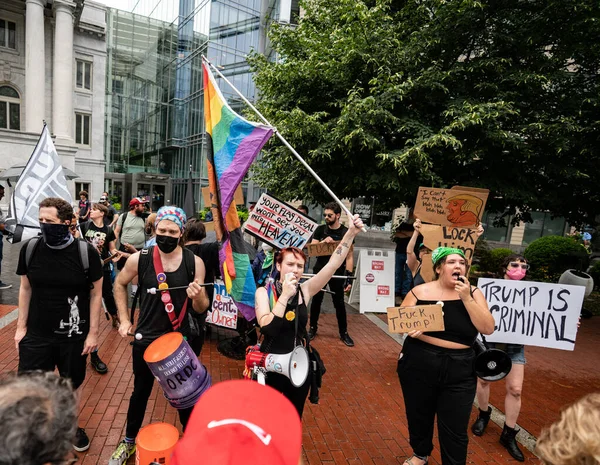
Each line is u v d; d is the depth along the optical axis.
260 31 28.48
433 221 4.12
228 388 1.02
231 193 3.11
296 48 8.76
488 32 7.07
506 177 7.38
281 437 0.92
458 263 2.68
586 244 15.30
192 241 4.31
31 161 4.41
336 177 7.46
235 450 0.86
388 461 3.12
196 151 30.50
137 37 33.41
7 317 5.58
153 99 34.62
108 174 32.97
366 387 4.38
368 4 8.23
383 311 6.99
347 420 3.68
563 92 7.29
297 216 3.90
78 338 2.76
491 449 3.39
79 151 26.86
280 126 7.34
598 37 6.76
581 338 7.05
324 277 2.72
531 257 11.27
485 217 21.31
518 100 7.21
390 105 6.60
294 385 2.17
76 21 25.00
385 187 6.93
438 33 7.19
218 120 3.29
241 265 3.19
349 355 5.30
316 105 8.07
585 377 5.26
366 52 7.18
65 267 2.62
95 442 3.02
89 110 26.95
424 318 2.54
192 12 30.23
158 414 3.49
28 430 0.86
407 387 2.73
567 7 6.36
